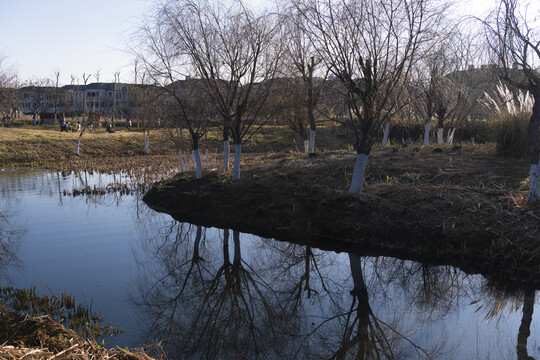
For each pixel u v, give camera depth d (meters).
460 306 7.02
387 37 10.62
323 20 10.73
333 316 6.89
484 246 8.43
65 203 16.02
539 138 11.92
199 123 15.81
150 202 15.72
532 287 7.37
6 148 32.62
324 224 10.79
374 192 11.10
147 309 7.02
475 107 18.27
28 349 4.00
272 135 35.56
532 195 8.85
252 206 12.59
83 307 6.96
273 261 9.65
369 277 8.46
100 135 40.25
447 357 5.44
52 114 56.91
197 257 9.95
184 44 13.61
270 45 13.91
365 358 5.50
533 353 5.45
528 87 8.62
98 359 4.19
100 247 10.53
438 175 11.44
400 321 6.63
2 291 7.47
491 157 12.56
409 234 9.48
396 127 27.25
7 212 14.44
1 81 51.75
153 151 35.97
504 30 8.52
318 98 14.54
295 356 5.61
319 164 14.48
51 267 9.00
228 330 6.36
